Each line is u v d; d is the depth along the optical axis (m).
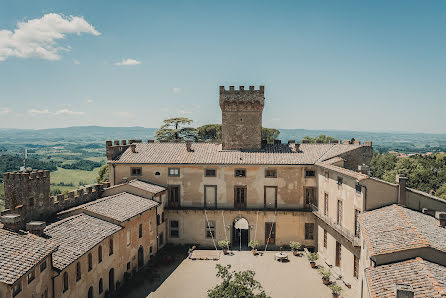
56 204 40.25
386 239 26.20
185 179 53.25
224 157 53.59
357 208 36.22
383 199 33.91
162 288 39.19
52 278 26.75
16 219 26.25
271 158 52.88
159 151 56.22
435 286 19.97
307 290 38.31
